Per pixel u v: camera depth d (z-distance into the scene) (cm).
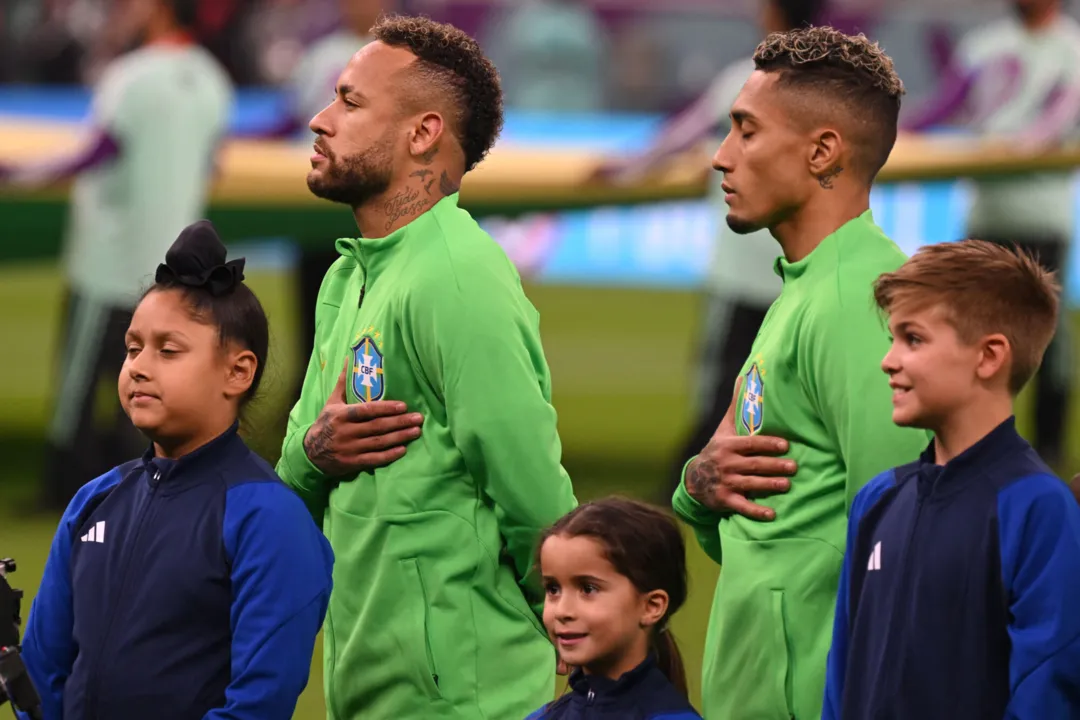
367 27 3017
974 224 3098
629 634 933
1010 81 3059
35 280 5834
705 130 2739
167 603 946
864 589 906
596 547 927
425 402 1091
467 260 1080
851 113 1051
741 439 1057
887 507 909
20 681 920
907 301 873
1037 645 827
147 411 959
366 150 1102
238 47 4666
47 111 5269
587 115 5406
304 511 973
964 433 875
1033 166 2977
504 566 1105
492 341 1062
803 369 1034
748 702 1045
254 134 3011
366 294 1122
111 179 2473
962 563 861
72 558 995
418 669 1075
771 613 1032
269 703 931
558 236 5769
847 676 905
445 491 1087
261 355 991
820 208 1060
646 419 3447
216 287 970
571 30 5566
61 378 2539
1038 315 873
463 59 1124
